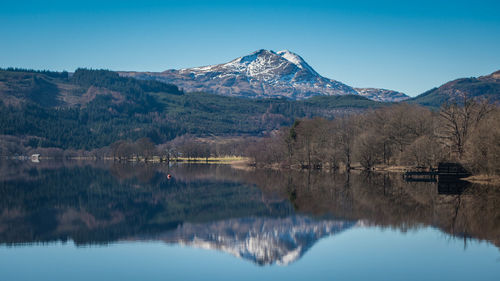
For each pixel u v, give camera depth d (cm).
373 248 4516
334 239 4984
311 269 3866
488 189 8800
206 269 3903
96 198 8856
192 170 18300
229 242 4950
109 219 6444
